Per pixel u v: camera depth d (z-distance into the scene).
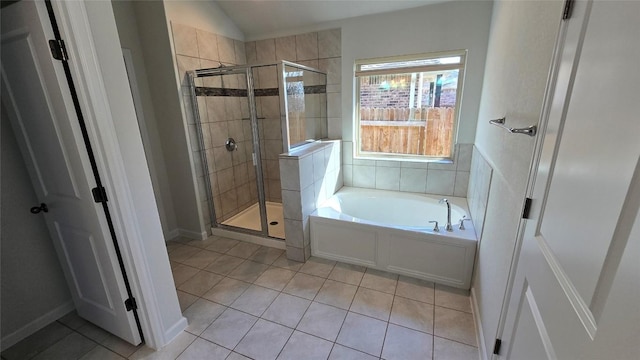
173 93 2.72
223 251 2.91
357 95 3.21
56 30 1.26
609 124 0.58
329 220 2.59
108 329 1.86
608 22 0.62
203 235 3.16
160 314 1.76
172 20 2.56
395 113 3.13
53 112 1.40
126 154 1.51
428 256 2.30
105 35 1.37
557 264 0.77
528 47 1.25
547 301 0.81
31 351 1.78
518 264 1.12
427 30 2.70
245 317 2.00
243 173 3.50
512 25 1.61
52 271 1.99
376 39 2.89
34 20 1.25
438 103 2.93
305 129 2.96
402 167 3.18
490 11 2.46
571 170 0.74
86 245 1.67
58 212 1.70
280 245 2.93
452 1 2.55
